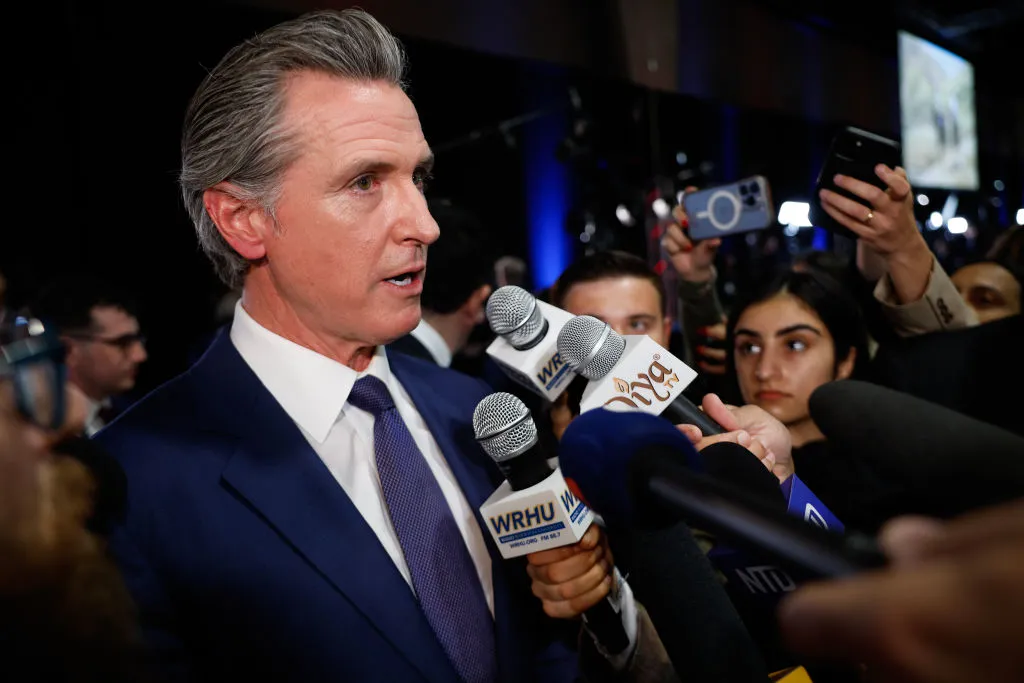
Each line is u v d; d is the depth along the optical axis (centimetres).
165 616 87
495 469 116
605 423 54
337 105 93
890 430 57
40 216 369
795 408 161
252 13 399
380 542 98
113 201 413
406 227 96
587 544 89
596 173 648
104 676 56
